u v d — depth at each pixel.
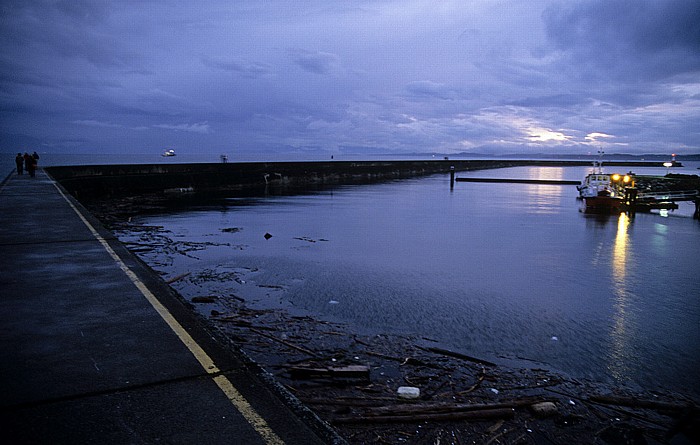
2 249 8.39
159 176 40.06
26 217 12.45
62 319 4.75
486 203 36.38
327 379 6.05
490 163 136.00
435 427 4.90
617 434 5.00
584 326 8.81
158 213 26.45
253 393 3.28
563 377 6.52
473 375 6.42
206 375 3.54
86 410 2.97
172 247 15.80
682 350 7.70
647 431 5.11
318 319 8.74
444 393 5.78
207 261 13.69
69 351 3.92
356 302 9.93
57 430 2.73
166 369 3.62
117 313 4.96
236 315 8.72
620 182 40.06
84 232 10.24
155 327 4.56
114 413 2.94
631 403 5.74
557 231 22.47
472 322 8.85
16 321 4.66
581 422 5.23
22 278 6.38
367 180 69.00
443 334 8.14
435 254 15.77
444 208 32.12
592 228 23.92
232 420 2.90
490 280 12.26
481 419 5.12
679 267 14.37
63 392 3.20
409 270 13.15
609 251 17.19
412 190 49.78
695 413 5.49
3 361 3.69
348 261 14.17
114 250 8.40
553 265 14.45
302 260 14.12
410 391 5.64
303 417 2.99
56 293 5.68
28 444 2.58
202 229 20.34
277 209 29.58
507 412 5.21
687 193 35.44
